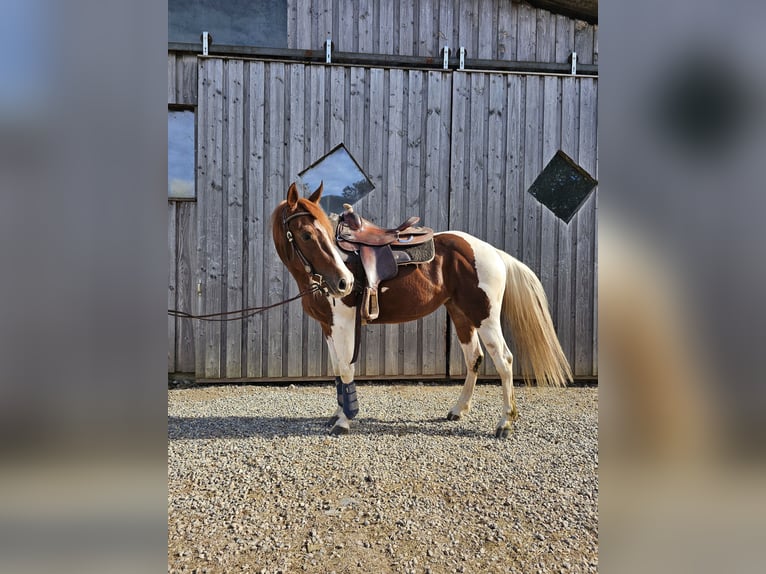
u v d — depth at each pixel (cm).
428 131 374
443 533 156
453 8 379
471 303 256
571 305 389
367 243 248
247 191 359
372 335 370
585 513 170
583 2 375
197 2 359
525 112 381
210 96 354
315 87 363
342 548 147
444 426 268
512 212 382
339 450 227
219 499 177
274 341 363
